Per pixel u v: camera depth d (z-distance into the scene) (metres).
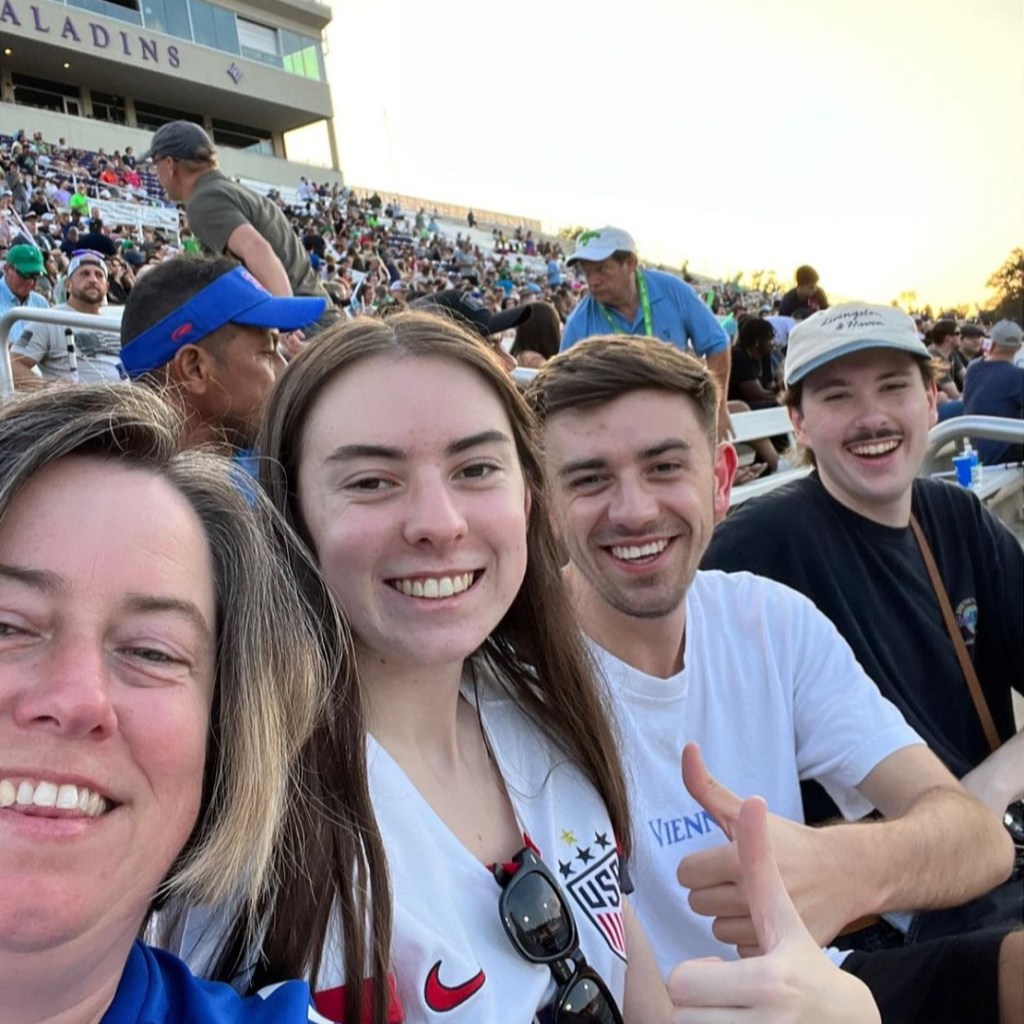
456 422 0.57
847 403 1.07
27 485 0.41
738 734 0.83
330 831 0.53
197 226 1.55
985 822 0.78
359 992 0.50
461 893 0.56
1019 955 0.73
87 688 0.38
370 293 7.19
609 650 0.84
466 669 0.69
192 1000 0.46
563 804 0.67
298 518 0.60
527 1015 0.55
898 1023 0.77
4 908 0.36
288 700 0.52
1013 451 2.66
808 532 1.05
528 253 16.36
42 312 1.39
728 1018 0.51
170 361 1.13
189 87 15.93
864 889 0.69
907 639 1.05
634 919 0.68
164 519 0.44
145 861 0.41
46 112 12.85
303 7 17.41
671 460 0.81
